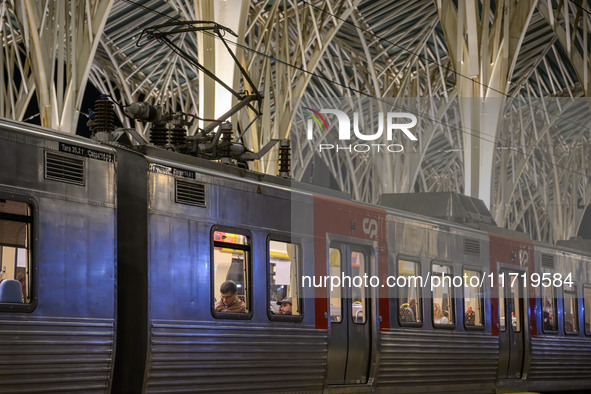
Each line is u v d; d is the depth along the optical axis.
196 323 11.02
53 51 26.19
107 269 10.03
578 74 37.31
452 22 29.56
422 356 15.19
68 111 26.19
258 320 12.02
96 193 10.03
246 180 12.22
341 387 13.53
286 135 34.22
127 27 39.72
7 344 8.73
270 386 12.17
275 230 12.59
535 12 41.38
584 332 20.94
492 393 17.30
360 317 14.05
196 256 11.18
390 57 48.44
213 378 11.23
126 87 44.12
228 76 23.80
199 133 12.60
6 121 9.17
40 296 9.18
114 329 10.02
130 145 11.07
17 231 9.07
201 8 23.92
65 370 9.38
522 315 18.58
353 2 34.59
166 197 10.88
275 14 35.53
